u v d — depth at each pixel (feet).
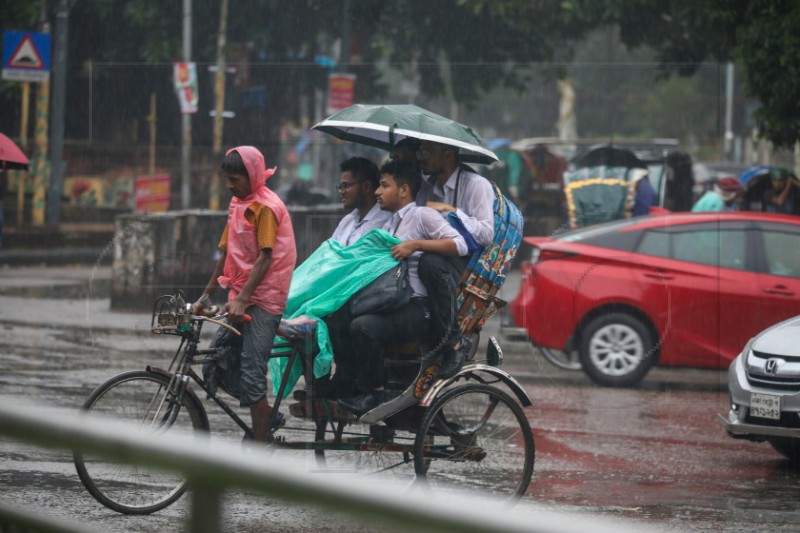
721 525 55.31
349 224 60.03
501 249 56.24
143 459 15.42
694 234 100.83
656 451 74.59
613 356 100.32
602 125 374.22
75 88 262.88
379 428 56.03
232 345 56.24
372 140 65.36
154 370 53.83
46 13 243.40
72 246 218.38
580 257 101.55
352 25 248.11
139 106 257.96
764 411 69.97
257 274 53.83
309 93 262.26
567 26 216.13
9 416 16.44
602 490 62.59
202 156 247.70
